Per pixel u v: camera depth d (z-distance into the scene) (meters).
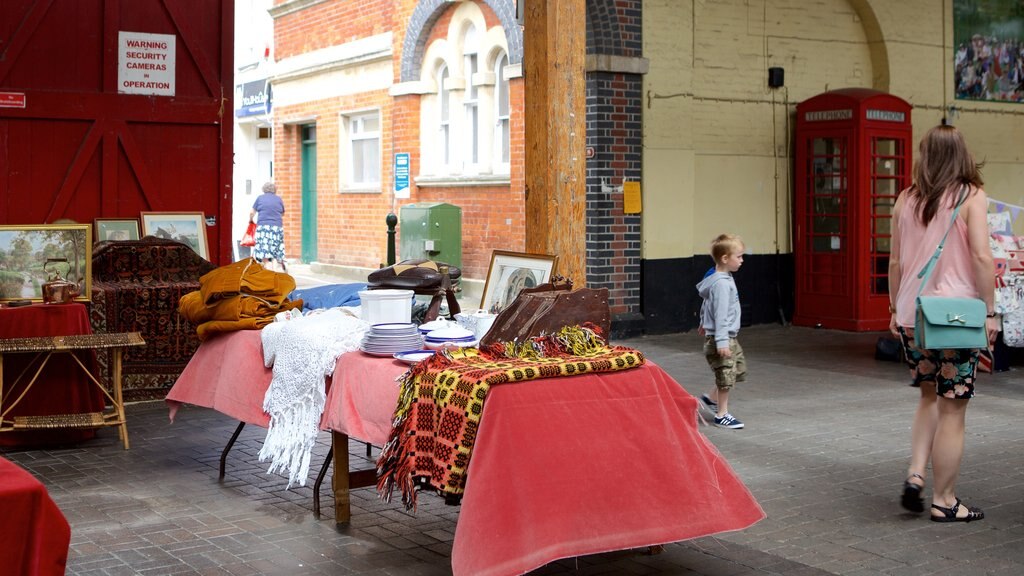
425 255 15.26
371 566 4.78
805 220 13.88
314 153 20.44
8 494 2.90
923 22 14.95
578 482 4.20
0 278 7.60
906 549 5.02
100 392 7.48
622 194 12.73
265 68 21.38
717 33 13.45
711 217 13.57
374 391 4.88
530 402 4.20
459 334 5.18
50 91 9.22
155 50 9.66
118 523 5.44
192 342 8.90
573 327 4.78
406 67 16.62
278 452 5.51
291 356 5.48
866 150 13.24
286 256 20.92
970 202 5.31
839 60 14.53
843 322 13.52
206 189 9.97
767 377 10.07
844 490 6.07
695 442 4.55
